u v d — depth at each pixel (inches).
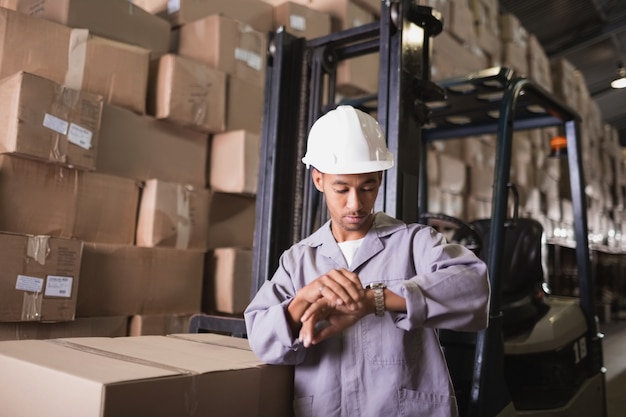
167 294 98.6
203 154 110.4
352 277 40.8
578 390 95.9
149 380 34.3
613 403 139.6
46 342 49.3
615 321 329.7
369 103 112.0
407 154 64.1
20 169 81.1
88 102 86.9
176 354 46.0
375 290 40.7
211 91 106.3
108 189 93.0
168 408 35.1
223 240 112.7
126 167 96.3
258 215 74.7
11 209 80.1
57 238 81.4
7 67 82.6
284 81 77.1
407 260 45.3
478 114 109.1
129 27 102.4
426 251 45.1
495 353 72.8
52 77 87.3
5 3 99.2
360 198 44.1
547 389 97.4
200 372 37.8
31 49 85.2
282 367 44.8
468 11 174.4
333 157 43.9
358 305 39.8
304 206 74.6
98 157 91.6
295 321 42.1
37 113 80.0
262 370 42.6
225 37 111.0
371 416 42.4
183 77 101.9
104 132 92.4
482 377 69.9
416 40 67.6
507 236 110.7
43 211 83.9
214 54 109.6
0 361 41.0
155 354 45.4
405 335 43.9
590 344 103.4
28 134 78.8
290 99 77.2
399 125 62.4
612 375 172.7
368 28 70.5
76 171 88.3
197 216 104.6
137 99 97.7
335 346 44.6
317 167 45.0
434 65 151.7
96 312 89.0
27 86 78.9
